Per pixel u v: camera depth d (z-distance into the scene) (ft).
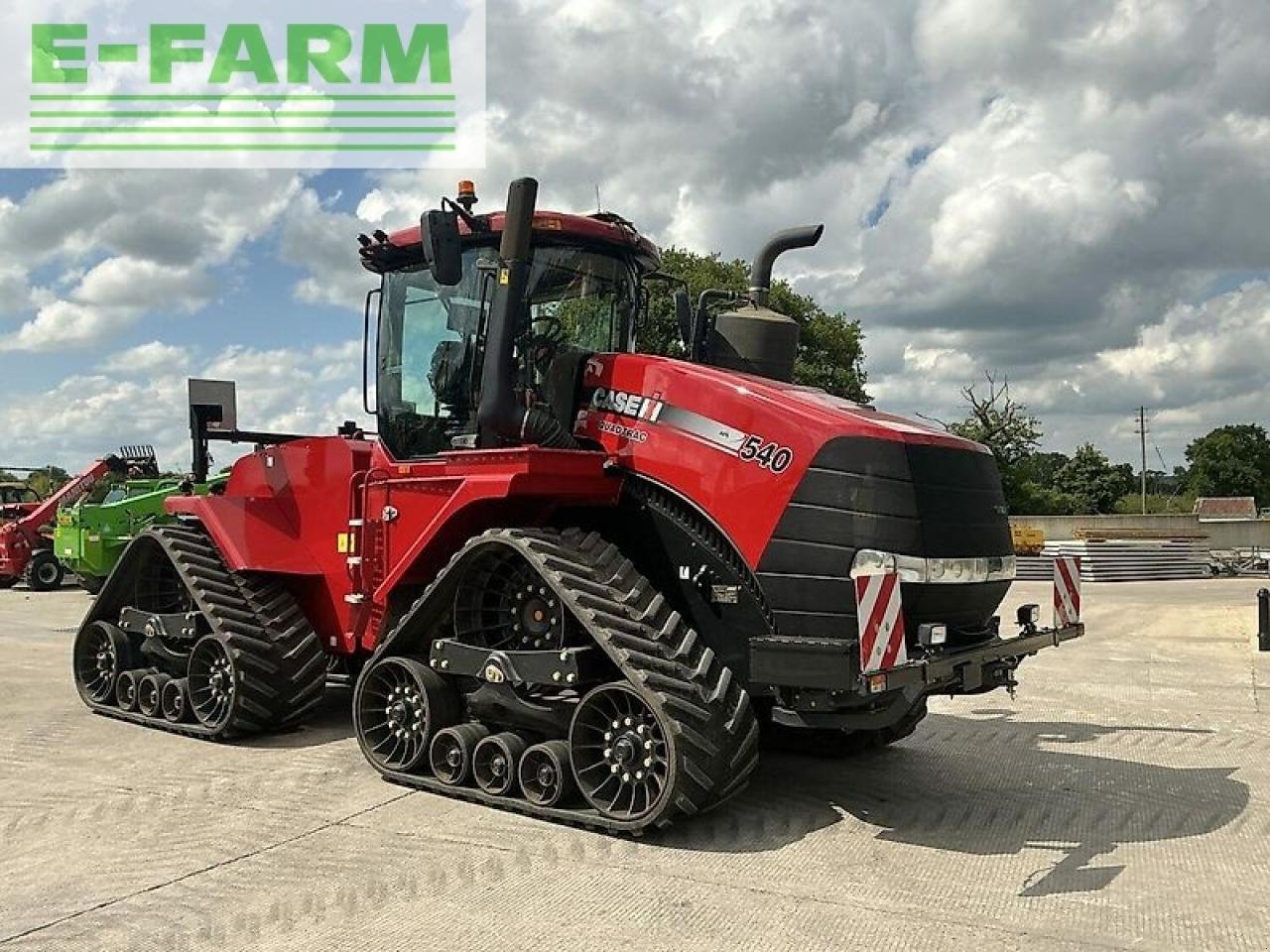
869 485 15.01
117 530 54.24
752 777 18.85
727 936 11.80
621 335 20.34
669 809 14.62
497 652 16.62
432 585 17.56
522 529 16.78
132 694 23.57
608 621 15.29
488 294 18.83
